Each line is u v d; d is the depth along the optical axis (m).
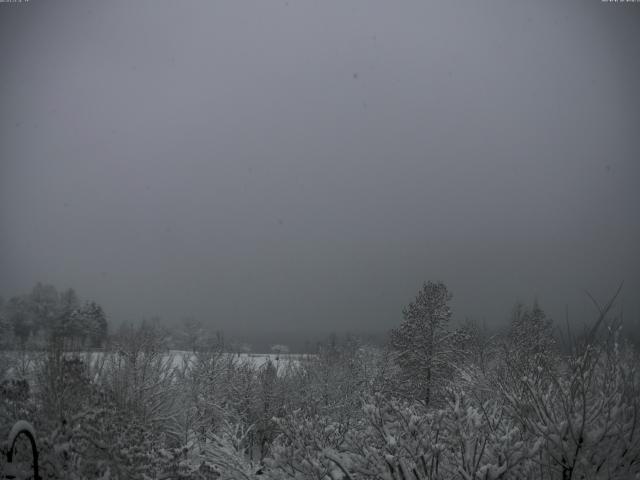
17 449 6.96
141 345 22.58
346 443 7.89
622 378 6.59
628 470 6.05
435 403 23.38
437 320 26.48
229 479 10.13
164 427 19.25
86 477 7.11
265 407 26.84
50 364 8.18
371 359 35.94
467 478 6.46
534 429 6.62
